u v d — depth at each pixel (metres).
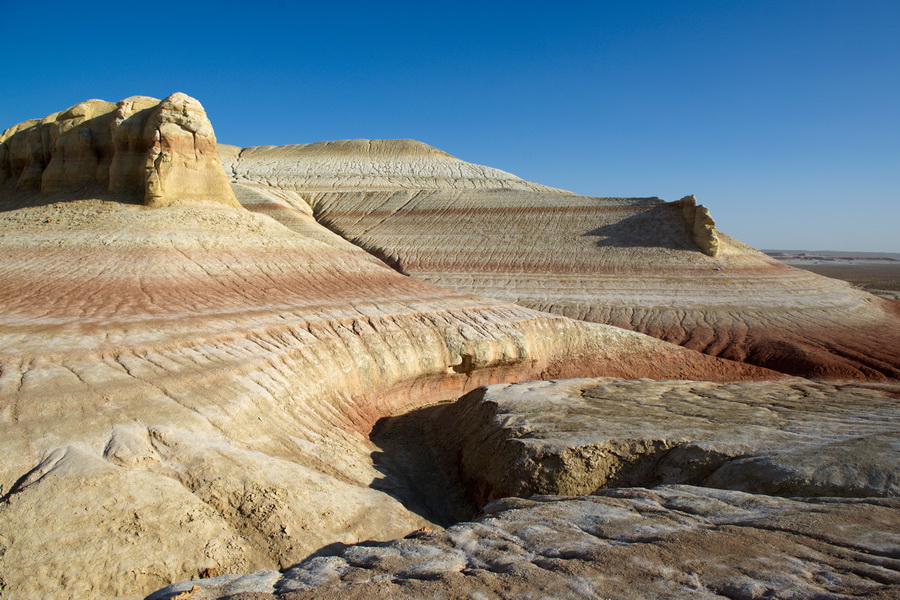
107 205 27.27
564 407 15.22
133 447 10.50
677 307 37.94
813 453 10.56
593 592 6.05
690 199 46.12
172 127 28.12
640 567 6.59
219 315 19.19
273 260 26.64
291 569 7.85
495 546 7.75
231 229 27.41
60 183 29.86
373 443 17.19
